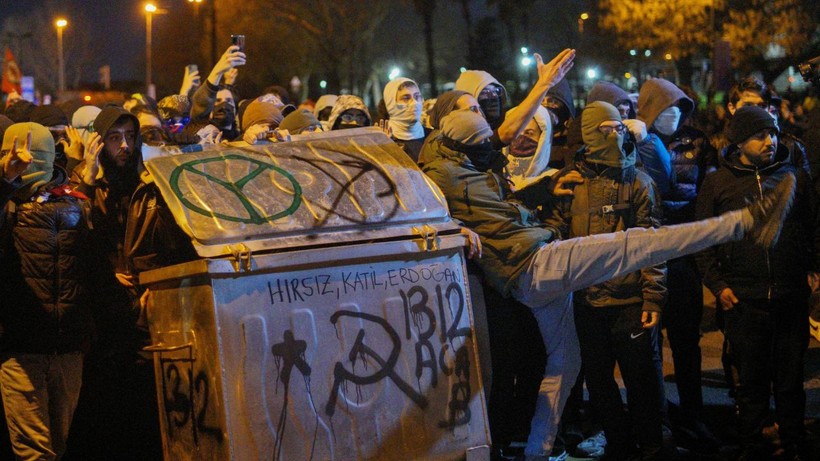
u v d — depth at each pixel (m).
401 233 3.99
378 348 3.92
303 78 56.16
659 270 5.05
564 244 4.57
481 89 6.26
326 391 3.81
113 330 5.11
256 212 3.86
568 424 6.00
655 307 5.02
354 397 3.86
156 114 6.60
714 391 6.90
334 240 3.85
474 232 4.55
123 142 5.28
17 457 4.56
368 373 3.89
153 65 57.78
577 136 5.77
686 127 6.40
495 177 4.81
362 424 3.87
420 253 4.03
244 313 3.71
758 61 24.78
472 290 4.69
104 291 4.86
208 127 6.62
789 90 19.78
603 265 4.51
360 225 3.94
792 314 5.34
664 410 5.24
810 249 5.48
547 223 5.39
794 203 5.32
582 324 5.19
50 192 4.63
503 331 5.11
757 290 5.31
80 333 4.64
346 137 4.52
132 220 4.62
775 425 5.86
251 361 3.71
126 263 4.73
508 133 5.16
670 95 6.14
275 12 52.09
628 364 5.13
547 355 5.02
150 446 5.60
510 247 4.61
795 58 23.83
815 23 23.81
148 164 4.05
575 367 5.02
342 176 4.13
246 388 3.69
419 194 4.15
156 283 4.06
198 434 3.86
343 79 58.09
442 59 65.25
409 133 6.20
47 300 4.54
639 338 5.10
